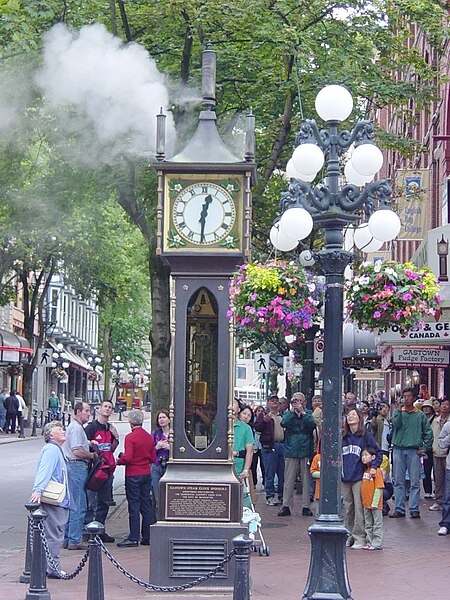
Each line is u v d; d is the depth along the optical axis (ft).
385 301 36.42
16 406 160.66
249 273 34.83
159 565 38.99
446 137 77.82
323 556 32.78
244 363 248.73
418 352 88.38
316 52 66.18
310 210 34.63
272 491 73.00
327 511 33.04
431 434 63.46
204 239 40.29
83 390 317.01
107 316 238.48
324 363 33.71
